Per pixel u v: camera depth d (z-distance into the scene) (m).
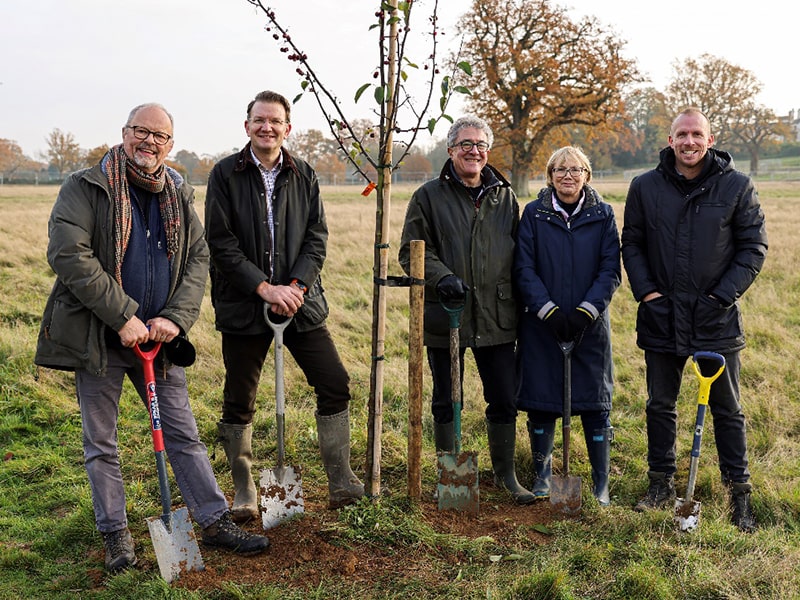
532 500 4.09
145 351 3.40
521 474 4.50
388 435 4.92
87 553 3.57
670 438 4.06
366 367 6.44
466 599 3.08
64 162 78.56
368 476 3.74
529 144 39.78
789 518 3.83
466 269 3.97
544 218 4.09
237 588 3.10
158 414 3.28
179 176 3.51
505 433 4.18
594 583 3.19
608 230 4.10
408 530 3.47
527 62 37.16
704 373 3.94
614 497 4.24
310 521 3.62
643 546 3.41
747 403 5.39
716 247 3.86
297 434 4.98
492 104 38.16
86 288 3.10
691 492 3.63
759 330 7.31
